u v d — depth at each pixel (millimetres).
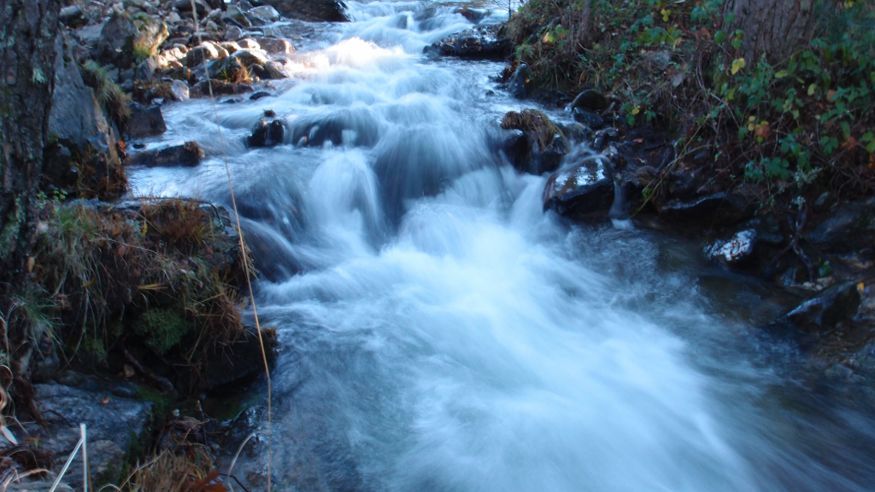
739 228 5660
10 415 3094
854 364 4312
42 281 3602
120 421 3408
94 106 5363
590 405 4207
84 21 9617
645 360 4625
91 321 3781
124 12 8516
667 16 7191
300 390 4203
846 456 3809
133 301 3938
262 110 7617
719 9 6371
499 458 3768
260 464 3625
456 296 5348
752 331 4809
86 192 5078
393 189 6656
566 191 6141
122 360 3902
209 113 7645
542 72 8266
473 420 4047
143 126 6887
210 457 3590
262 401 4074
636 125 7012
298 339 4633
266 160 6562
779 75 5500
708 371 4500
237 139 6988
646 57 7426
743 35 5926
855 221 5297
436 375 4434
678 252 5715
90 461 3088
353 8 13453
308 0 12844
